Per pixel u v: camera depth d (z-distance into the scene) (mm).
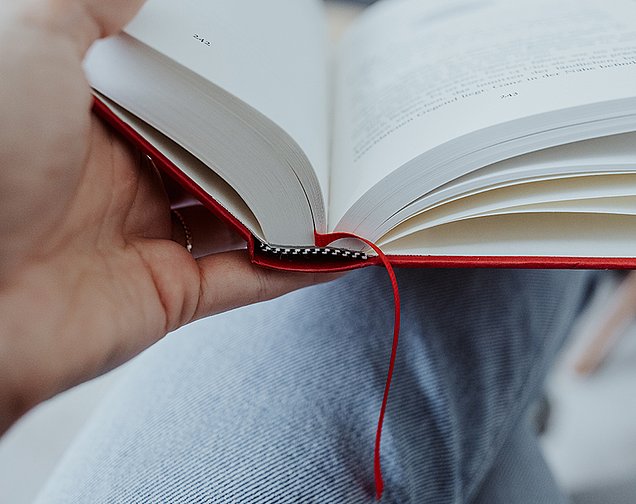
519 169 256
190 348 315
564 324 350
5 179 217
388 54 330
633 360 602
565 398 580
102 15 229
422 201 258
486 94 270
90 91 231
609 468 523
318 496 267
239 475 271
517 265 259
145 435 290
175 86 240
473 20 322
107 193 254
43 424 551
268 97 250
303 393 288
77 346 233
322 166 263
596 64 267
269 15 289
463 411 301
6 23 217
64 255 240
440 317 312
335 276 280
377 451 262
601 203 261
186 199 306
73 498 282
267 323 312
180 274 261
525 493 340
